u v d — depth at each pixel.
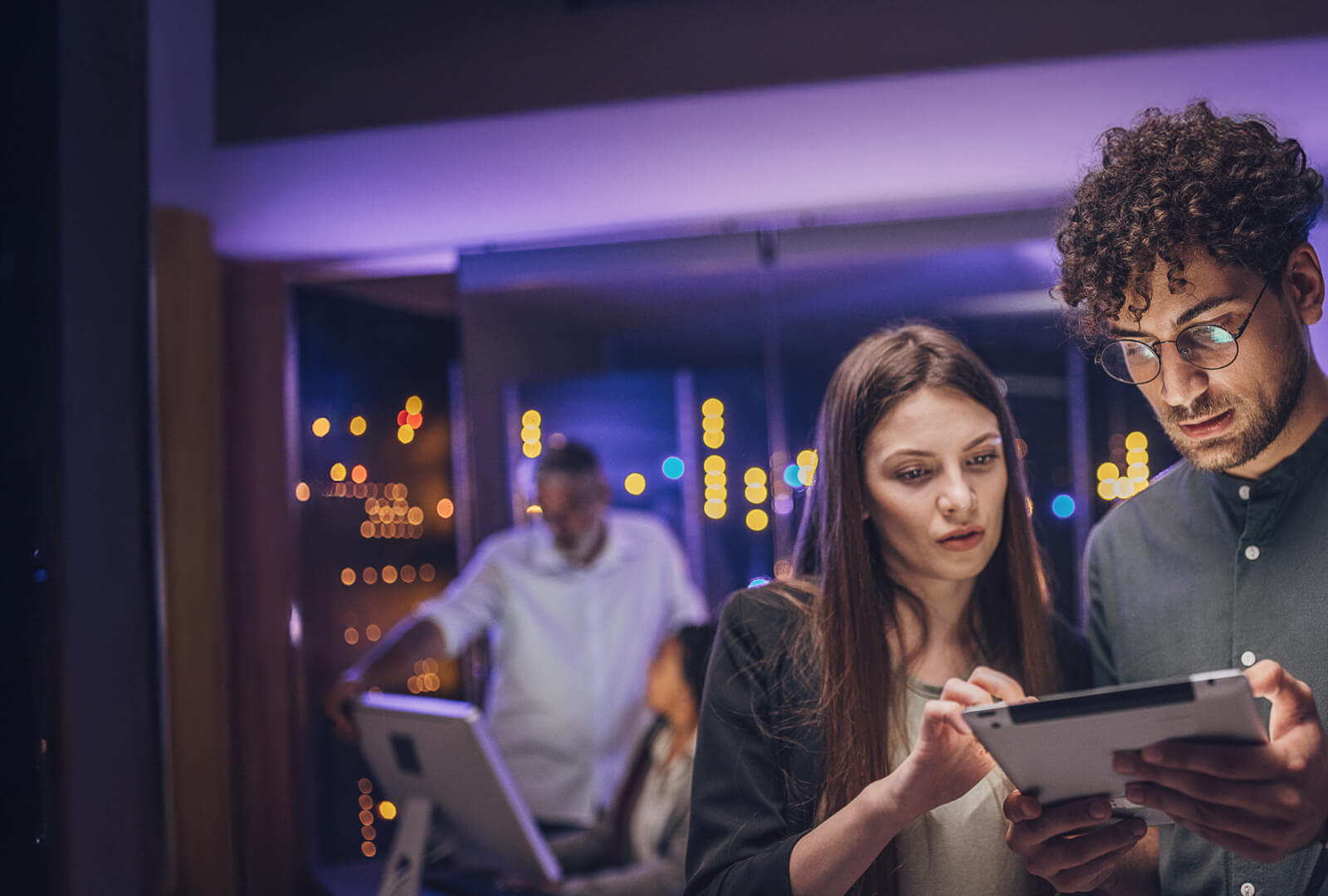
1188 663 1.18
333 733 3.32
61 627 1.50
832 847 0.97
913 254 3.03
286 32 2.51
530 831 1.73
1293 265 1.08
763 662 1.14
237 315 3.30
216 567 3.09
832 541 1.14
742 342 3.17
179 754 3.01
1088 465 2.90
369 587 3.43
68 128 1.54
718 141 2.57
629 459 3.25
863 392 1.14
